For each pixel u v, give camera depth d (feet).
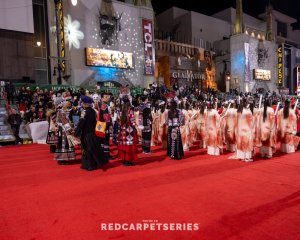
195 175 19.75
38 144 40.01
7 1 63.10
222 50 125.59
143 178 19.17
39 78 71.15
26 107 49.06
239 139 24.50
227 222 11.94
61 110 24.48
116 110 33.45
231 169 21.43
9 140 41.57
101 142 23.16
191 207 13.70
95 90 66.85
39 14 70.90
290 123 27.76
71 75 71.61
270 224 11.66
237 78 118.83
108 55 77.36
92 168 21.71
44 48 71.82
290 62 146.10
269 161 24.20
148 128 29.07
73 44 71.87
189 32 121.70
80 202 14.69
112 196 15.53
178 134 25.82
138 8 85.61
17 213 13.42
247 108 24.11
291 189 16.29
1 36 64.75
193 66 110.32
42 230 11.57
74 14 72.02
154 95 64.34
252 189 16.38
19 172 21.65
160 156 27.50
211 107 27.78
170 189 16.62
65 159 24.09
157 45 101.86
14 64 66.54
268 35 138.10
